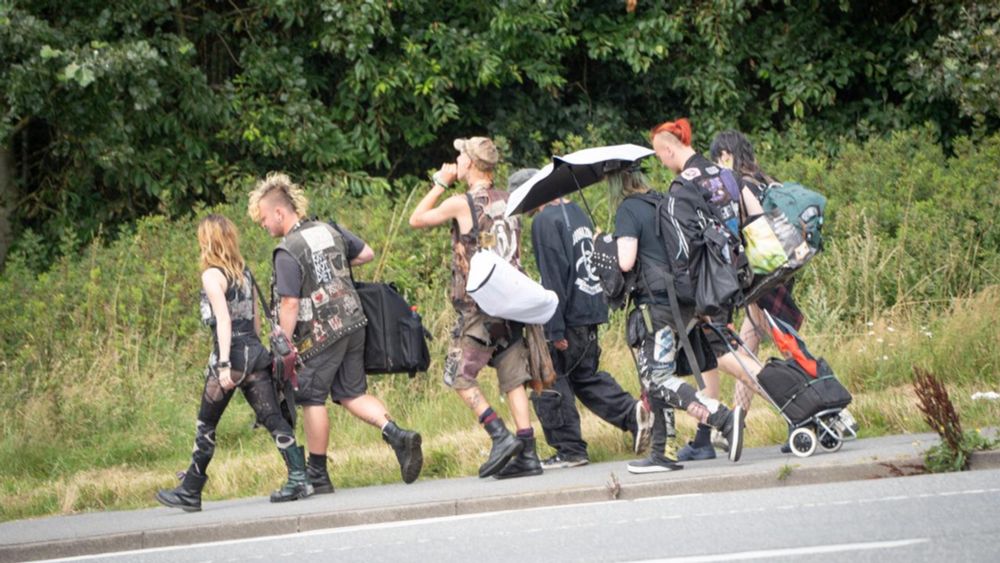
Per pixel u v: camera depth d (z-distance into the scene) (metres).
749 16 38.34
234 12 37.38
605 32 38.50
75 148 35.75
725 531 13.68
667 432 18.17
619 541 13.69
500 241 18.28
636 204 17.27
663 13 37.84
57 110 34.81
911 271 28.55
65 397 24.45
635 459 19.53
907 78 39.16
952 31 36.91
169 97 35.72
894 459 16.14
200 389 25.78
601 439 20.34
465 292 18.36
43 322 27.55
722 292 16.84
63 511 20.17
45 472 22.81
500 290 17.69
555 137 39.53
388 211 31.80
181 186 35.62
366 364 18.95
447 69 36.31
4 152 36.97
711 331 17.75
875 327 24.95
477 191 18.41
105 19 34.31
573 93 40.78
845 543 12.69
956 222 30.67
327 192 34.28
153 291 28.47
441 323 26.80
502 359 18.44
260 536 16.38
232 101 35.91
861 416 19.86
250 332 18.14
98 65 32.25
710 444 18.50
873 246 28.86
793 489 15.65
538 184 18.67
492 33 36.19
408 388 25.11
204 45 37.97
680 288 17.06
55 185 37.34
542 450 20.16
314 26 37.00
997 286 27.47
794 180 33.44
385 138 36.88
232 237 18.11
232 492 20.25
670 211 17.09
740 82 39.66
